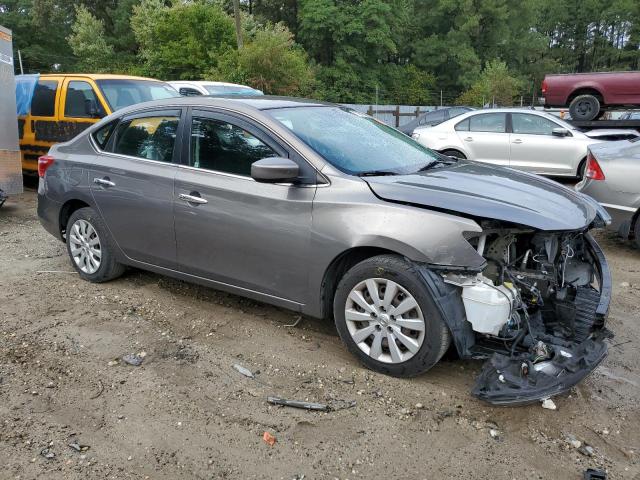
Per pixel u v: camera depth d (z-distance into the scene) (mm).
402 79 47938
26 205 8484
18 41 43250
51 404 3195
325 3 41656
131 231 4570
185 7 27922
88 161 4848
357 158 3822
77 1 41469
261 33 23859
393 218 3283
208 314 4422
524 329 3297
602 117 14422
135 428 2990
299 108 4230
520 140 10766
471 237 3162
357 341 3523
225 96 4383
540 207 3330
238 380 3461
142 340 3975
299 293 3723
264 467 2709
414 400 3252
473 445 2883
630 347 4020
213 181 4000
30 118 9078
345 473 2672
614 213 6301
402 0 47188
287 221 3646
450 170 3971
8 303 4602
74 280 5141
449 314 3164
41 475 2629
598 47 66688
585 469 2719
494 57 56531
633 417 3154
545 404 3221
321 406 3170
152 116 4512
